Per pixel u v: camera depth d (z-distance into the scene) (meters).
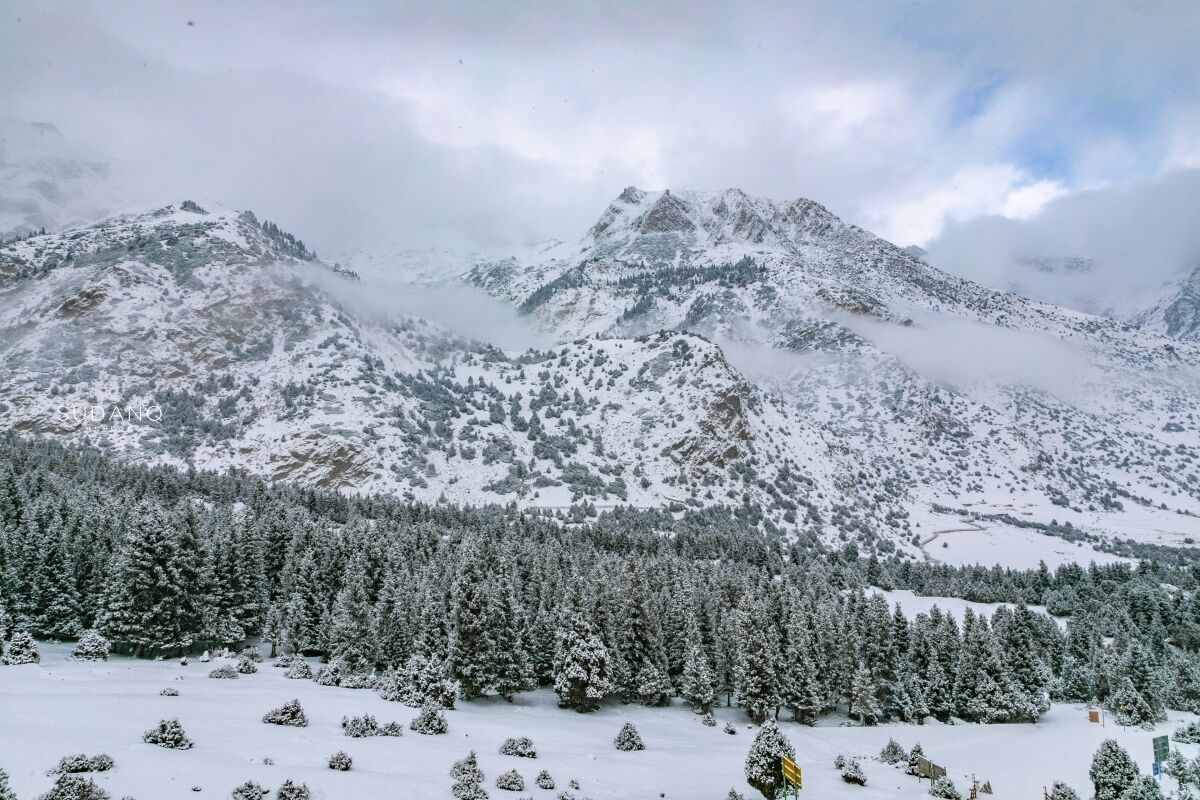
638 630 98.56
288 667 89.81
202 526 104.88
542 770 53.56
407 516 165.75
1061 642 137.38
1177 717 107.88
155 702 57.38
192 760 42.66
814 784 64.69
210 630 92.88
